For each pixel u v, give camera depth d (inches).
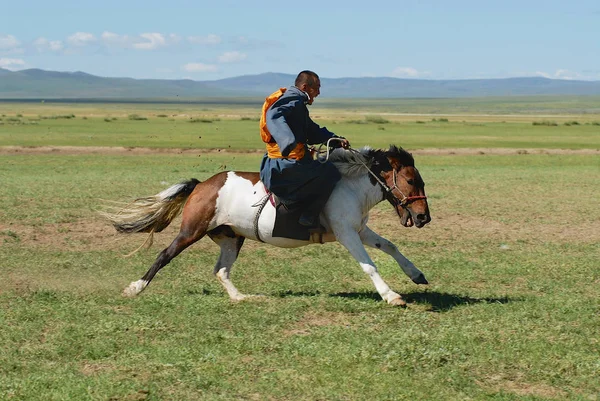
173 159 1358.3
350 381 259.9
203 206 370.9
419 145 1828.2
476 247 556.4
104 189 856.9
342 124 2987.2
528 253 533.3
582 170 1215.6
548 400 245.4
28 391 248.2
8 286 413.7
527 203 800.9
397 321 336.5
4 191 828.6
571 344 304.0
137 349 292.5
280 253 523.5
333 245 554.3
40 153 1492.4
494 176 1095.0
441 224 661.3
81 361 282.7
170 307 363.6
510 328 326.6
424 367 275.6
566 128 2910.9
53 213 674.8
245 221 366.3
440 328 322.7
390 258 493.4
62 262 478.6
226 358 283.3
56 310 354.3
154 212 378.3
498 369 275.4
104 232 598.9
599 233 627.8
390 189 364.8
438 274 454.0
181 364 274.8
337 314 351.9
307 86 356.2
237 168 1156.5
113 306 366.0
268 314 348.2
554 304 373.7
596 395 251.8
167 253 375.6
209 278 441.7
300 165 347.9
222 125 2741.1
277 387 254.1
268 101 352.5
